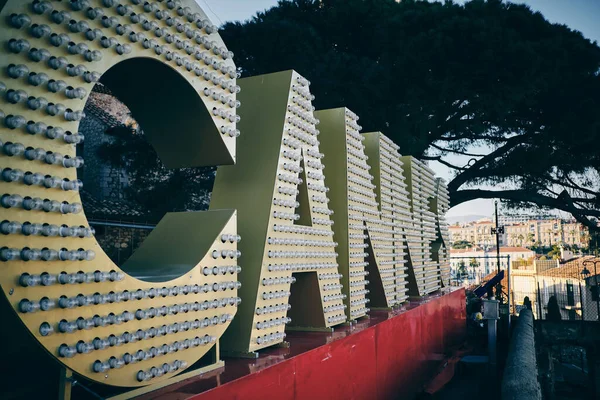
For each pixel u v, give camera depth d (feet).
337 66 57.88
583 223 92.68
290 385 15.48
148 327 11.71
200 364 14.66
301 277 21.68
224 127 14.49
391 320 26.22
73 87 9.93
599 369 72.38
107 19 10.87
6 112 8.80
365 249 28.99
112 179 40.50
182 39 13.29
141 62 12.44
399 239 34.01
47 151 9.36
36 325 9.24
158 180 41.11
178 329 12.44
